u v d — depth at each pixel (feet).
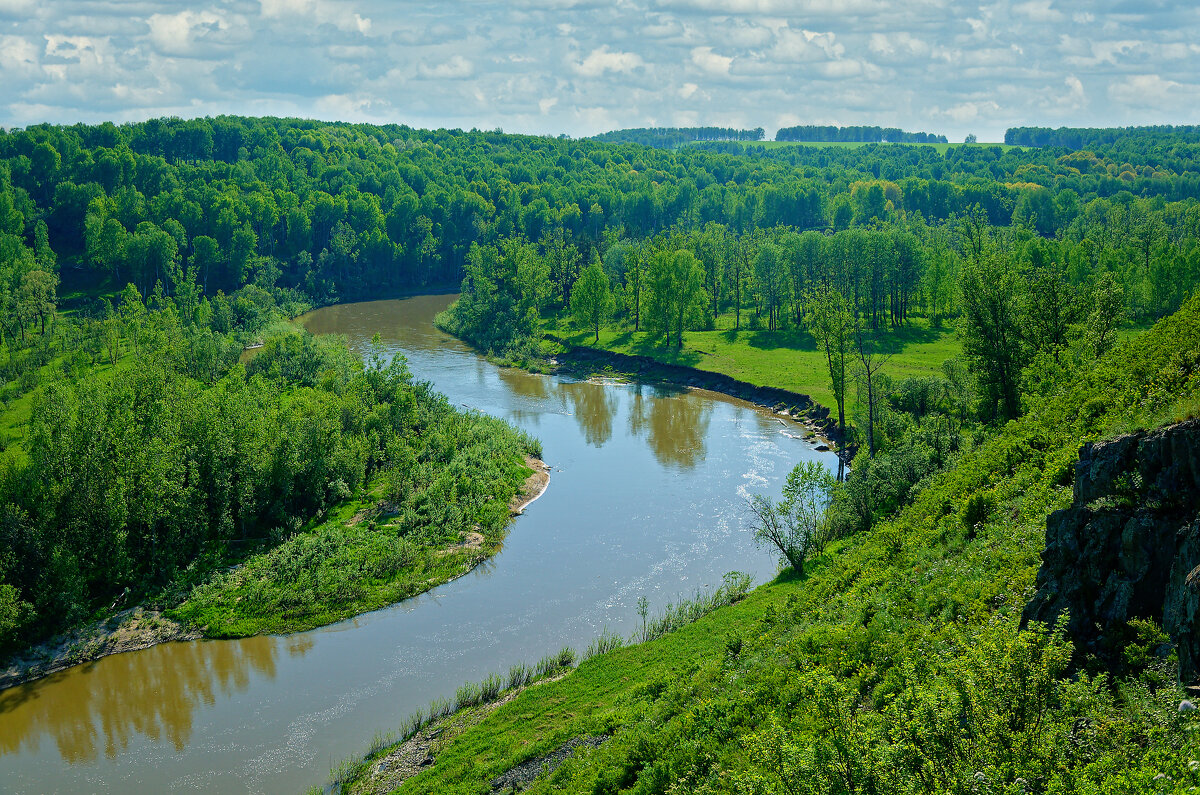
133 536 197.36
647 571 201.57
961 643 83.71
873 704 94.02
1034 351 231.09
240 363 381.81
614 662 154.20
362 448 248.93
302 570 198.18
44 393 280.10
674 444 306.76
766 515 190.39
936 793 59.93
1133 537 77.10
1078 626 78.84
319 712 150.10
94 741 143.84
